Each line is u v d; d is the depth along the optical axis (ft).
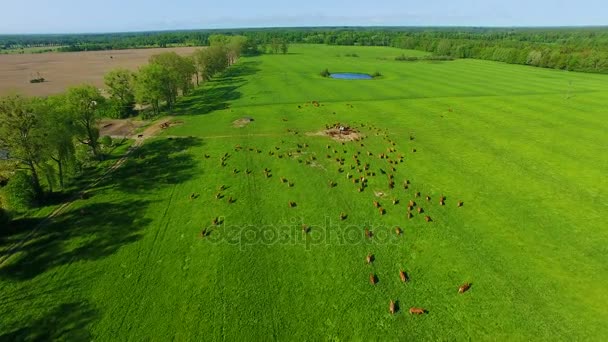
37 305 92.12
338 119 252.83
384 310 89.97
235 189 152.35
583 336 81.76
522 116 254.06
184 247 114.42
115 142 213.46
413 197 144.87
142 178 164.25
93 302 93.04
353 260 107.86
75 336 83.71
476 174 164.66
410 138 213.05
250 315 88.74
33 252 112.57
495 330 83.82
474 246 113.60
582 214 131.03
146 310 90.48
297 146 200.64
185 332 84.28
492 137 212.64
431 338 82.33
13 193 133.69
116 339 82.79
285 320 87.35
